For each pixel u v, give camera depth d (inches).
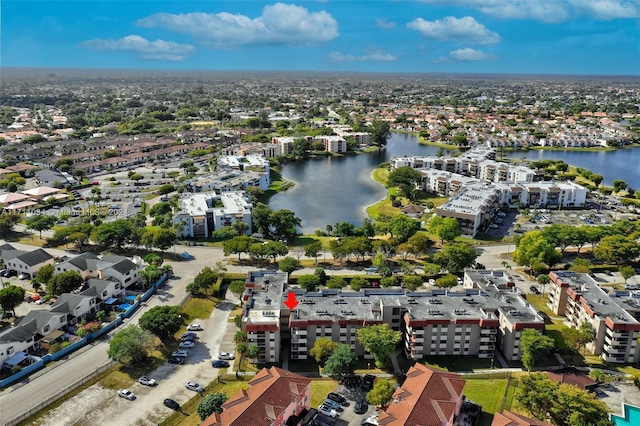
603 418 5447.8
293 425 5482.3
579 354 7239.2
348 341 7057.1
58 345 6998.0
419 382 5684.1
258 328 6786.4
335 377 6569.9
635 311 7317.9
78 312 7795.3
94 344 7288.4
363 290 7785.4
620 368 6894.7
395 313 7322.8
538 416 5743.1
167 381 6496.1
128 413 5880.9
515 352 6973.4
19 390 6235.2
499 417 5255.9
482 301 7509.8
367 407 6023.6
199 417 5807.1
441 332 7007.9
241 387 6392.7
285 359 7081.7
